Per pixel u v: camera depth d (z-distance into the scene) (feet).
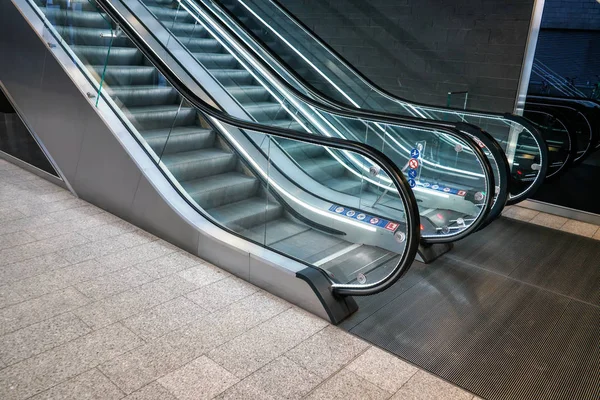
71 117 17.15
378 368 9.89
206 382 9.18
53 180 19.44
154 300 11.86
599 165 19.07
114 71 16.12
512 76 20.30
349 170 12.81
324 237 13.11
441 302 12.68
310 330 11.03
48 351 9.78
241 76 20.08
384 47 23.44
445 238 15.07
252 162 13.29
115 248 14.46
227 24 22.06
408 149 16.15
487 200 14.35
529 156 19.36
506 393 9.37
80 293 11.96
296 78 19.79
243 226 13.53
